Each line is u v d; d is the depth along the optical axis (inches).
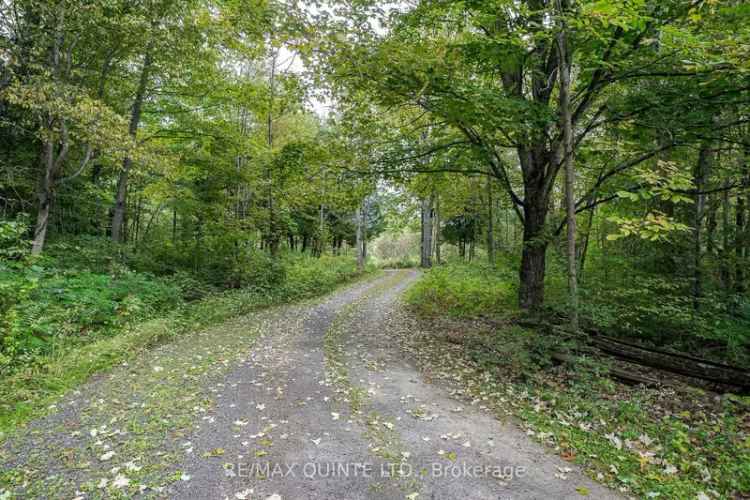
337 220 1278.3
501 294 490.6
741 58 200.7
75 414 175.5
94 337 288.7
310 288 656.4
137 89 481.1
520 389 227.5
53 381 205.6
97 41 392.2
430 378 252.4
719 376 226.8
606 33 229.3
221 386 217.5
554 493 130.0
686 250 369.1
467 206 816.3
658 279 340.5
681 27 236.8
